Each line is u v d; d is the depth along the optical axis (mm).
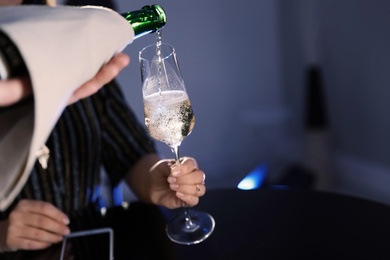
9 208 1021
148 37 2229
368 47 1981
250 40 2637
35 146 363
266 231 746
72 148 1056
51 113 369
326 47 2326
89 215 885
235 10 2545
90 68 418
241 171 2797
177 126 713
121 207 904
